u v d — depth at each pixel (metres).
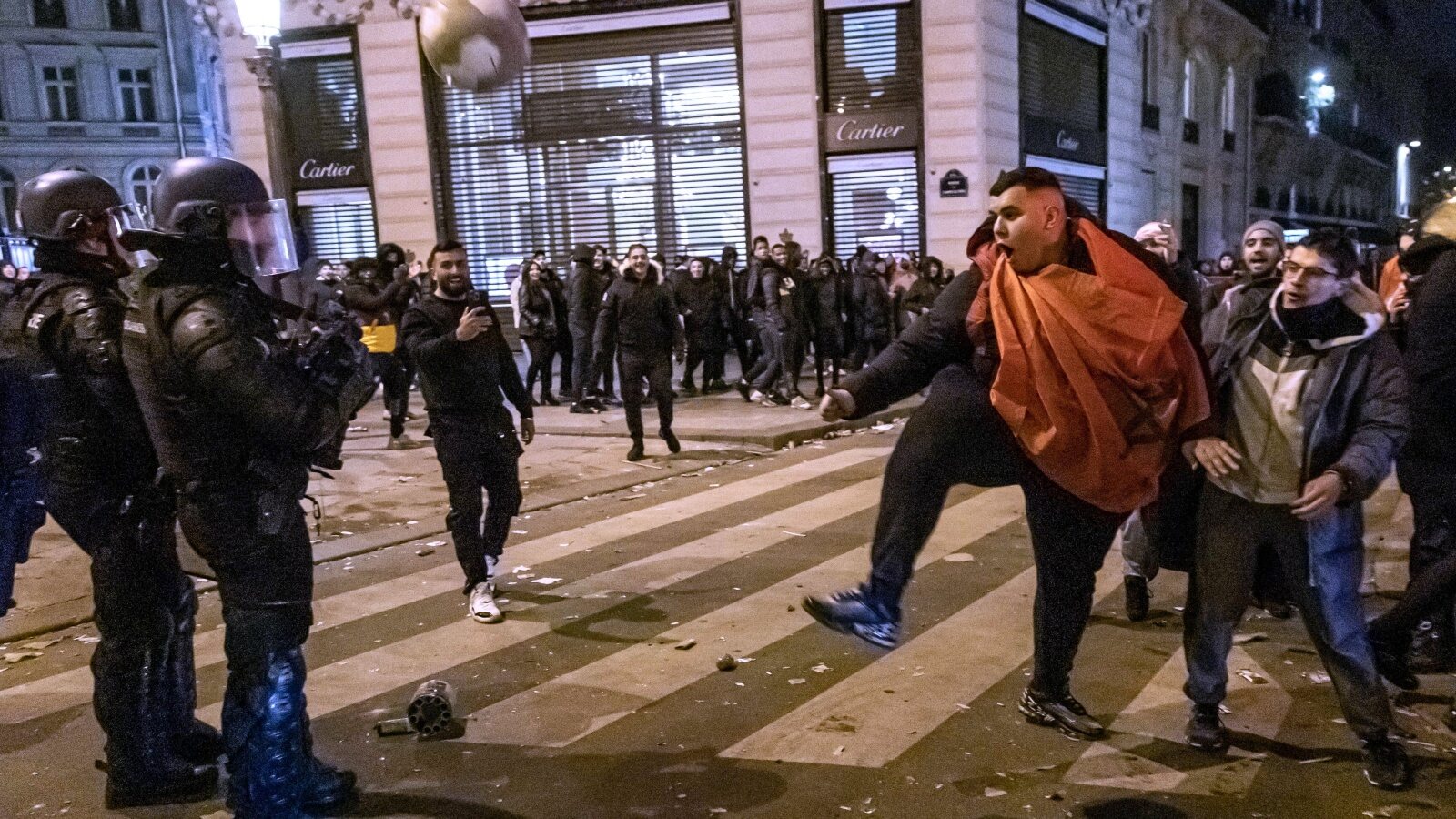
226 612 3.16
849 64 18.11
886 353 3.22
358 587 6.03
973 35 17.48
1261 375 3.35
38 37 36.31
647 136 18.94
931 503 3.10
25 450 3.41
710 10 18.22
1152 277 3.01
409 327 5.19
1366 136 44.44
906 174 18.14
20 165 36.56
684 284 13.98
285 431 2.92
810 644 4.85
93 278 3.31
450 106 19.58
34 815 3.50
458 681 4.57
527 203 19.66
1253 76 31.80
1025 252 3.04
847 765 3.65
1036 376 2.97
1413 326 4.20
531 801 3.48
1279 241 4.78
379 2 19.22
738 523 7.24
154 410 2.98
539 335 13.35
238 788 3.17
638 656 4.79
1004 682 4.33
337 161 20.00
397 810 3.44
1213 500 3.49
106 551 3.38
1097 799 3.37
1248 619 5.07
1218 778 3.48
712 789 3.52
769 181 18.50
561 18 18.77
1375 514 7.03
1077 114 21.47
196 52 38.62
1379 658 4.02
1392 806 3.26
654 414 12.38
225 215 2.96
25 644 5.28
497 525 5.51
